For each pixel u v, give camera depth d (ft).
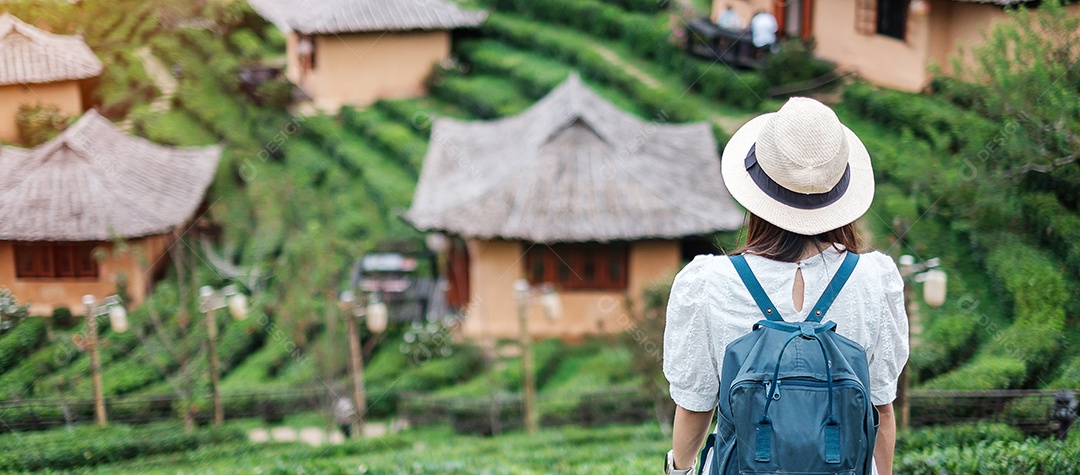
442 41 95.14
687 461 8.18
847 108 57.31
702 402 7.82
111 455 32.71
